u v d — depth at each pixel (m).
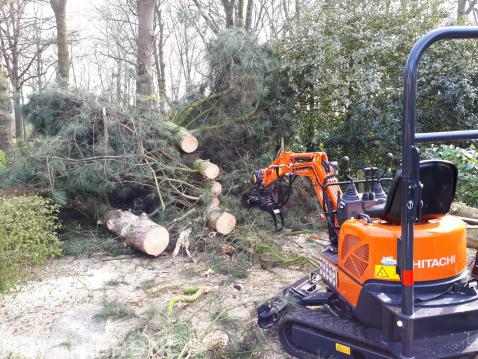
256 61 7.12
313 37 8.00
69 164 6.07
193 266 5.43
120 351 3.20
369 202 3.52
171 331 3.32
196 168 6.67
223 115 7.30
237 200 6.61
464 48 8.07
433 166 2.79
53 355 3.41
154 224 5.82
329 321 3.17
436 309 2.58
